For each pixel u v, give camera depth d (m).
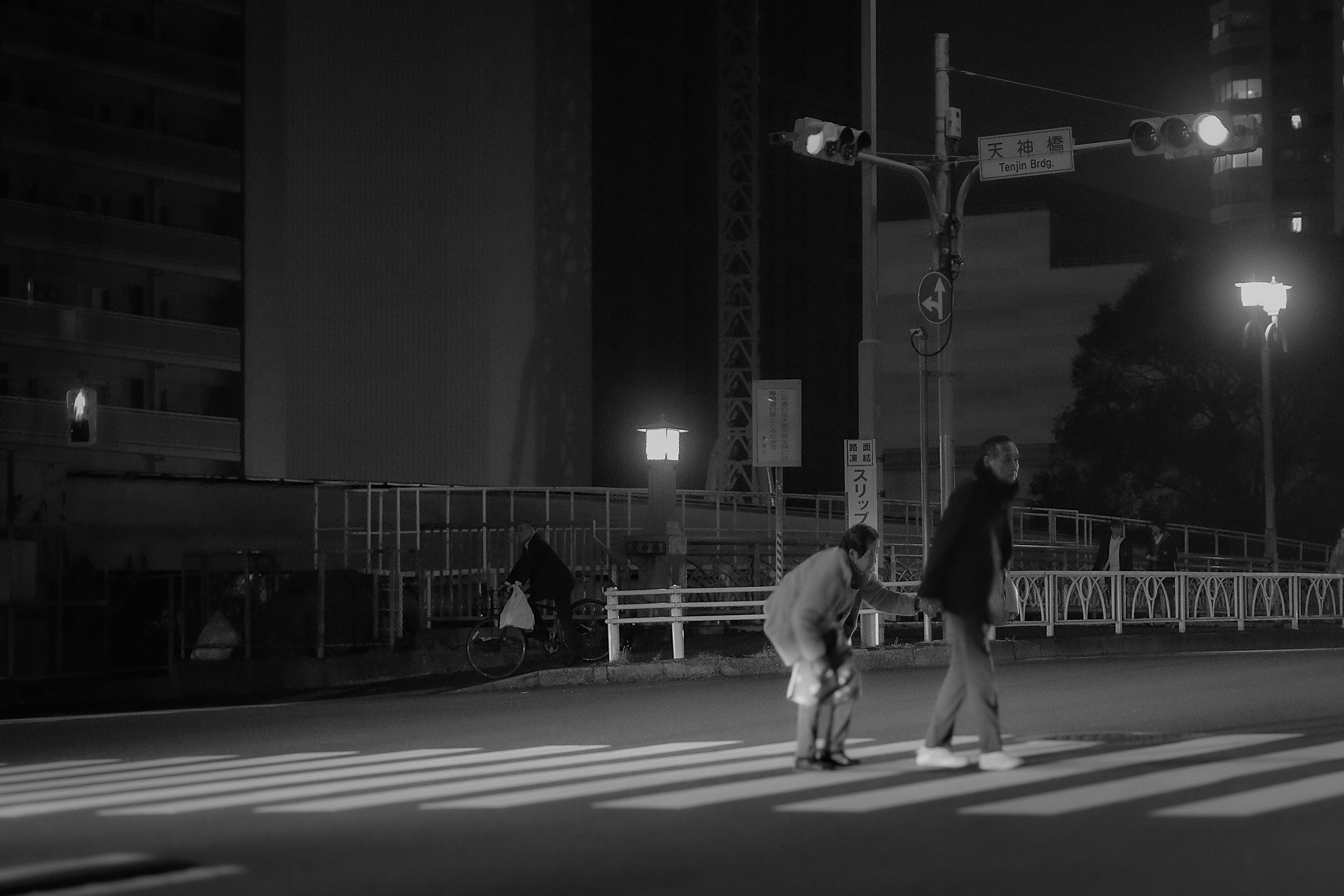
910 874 6.55
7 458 35.84
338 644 24.44
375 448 53.84
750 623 27.36
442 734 14.12
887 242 84.00
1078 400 63.91
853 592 10.47
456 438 55.16
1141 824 7.62
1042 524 59.19
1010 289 81.50
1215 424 61.22
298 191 53.50
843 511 51.59
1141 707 14.27
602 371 61.41
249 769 11.81
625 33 63.88
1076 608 25.81
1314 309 59.41
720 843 7.50
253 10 53.47
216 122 54.06
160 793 10.51
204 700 22.83
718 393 68.88
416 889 6.57
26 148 48.78
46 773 12.32
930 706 15.17
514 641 21.41
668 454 26.81
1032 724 13.09
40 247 48.56
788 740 12.58
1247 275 59.94
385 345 54.22
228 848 7.92
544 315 57.84
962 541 9.88
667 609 25.25
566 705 17.02
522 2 57.38
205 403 52.91
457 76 55.88
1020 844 7.19
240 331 52.75
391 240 54.50
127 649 31.91
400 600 25.47
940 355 23.52
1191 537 59.31
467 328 55.47
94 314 49.00
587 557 28.03
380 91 54.66
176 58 52.00
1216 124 21.91
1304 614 30.73
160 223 52.56
